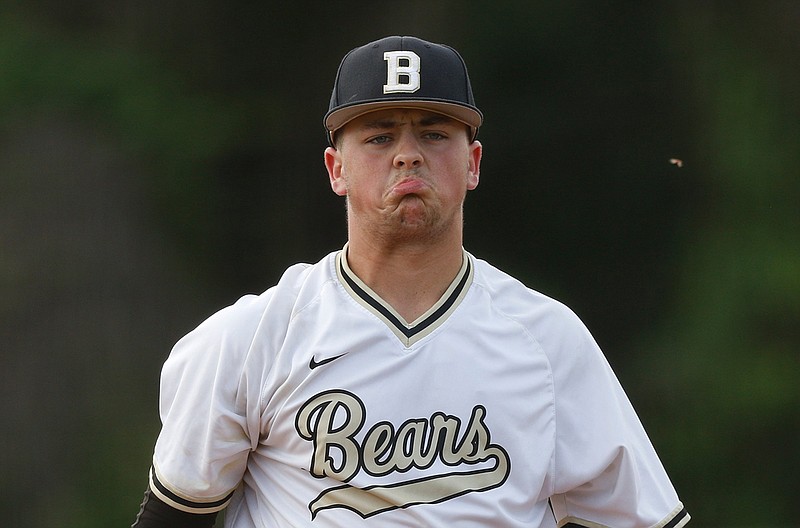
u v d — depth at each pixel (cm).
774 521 4816
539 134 5425
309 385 1146
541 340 1187
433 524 1115
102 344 4897
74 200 5009
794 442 4878
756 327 5006
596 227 5459
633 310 5416
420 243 1162
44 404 4753
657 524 1200
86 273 4962
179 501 1188
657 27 5303
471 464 1136
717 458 4900
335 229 5497
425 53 1159
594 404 1190
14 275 4834
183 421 1184
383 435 1130
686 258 5272
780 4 5234
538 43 5319
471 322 1176
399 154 1143
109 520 4609
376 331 1155
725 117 5244
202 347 1191
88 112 5131
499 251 5556
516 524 1140
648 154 5366
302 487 1148
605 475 1196
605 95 5369
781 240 5100
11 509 4612
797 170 5159
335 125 1176
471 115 1163
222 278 5338
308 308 1180
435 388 1147
